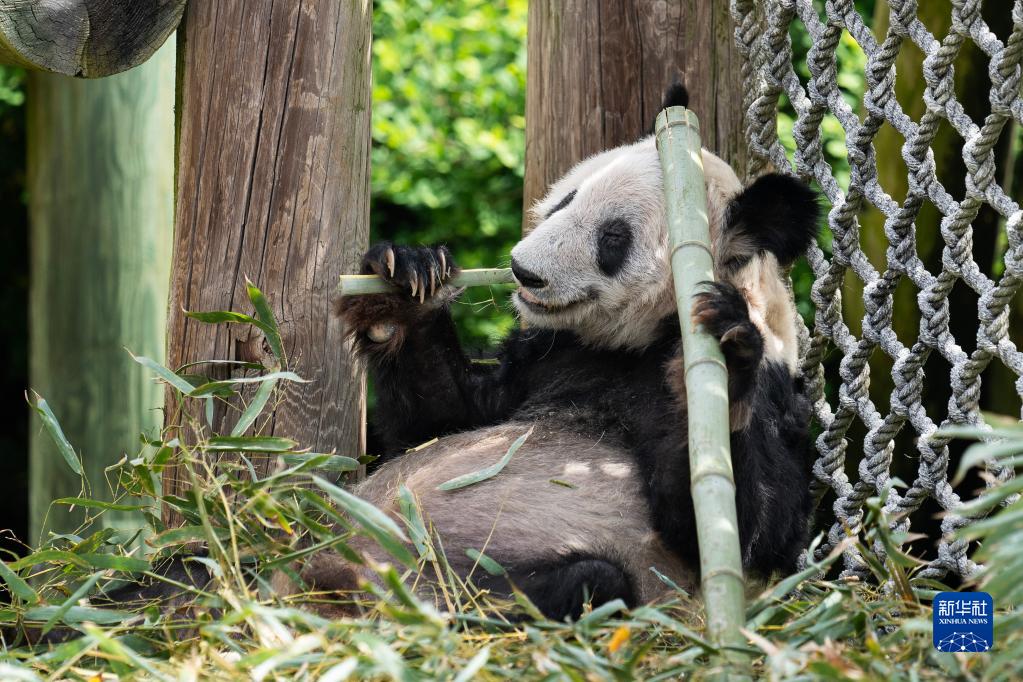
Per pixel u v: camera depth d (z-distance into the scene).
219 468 6.14
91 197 11.37
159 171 11.56
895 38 5.99
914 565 4.94
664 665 4.39
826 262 6.74
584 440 6.30
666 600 5.71
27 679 4.46
